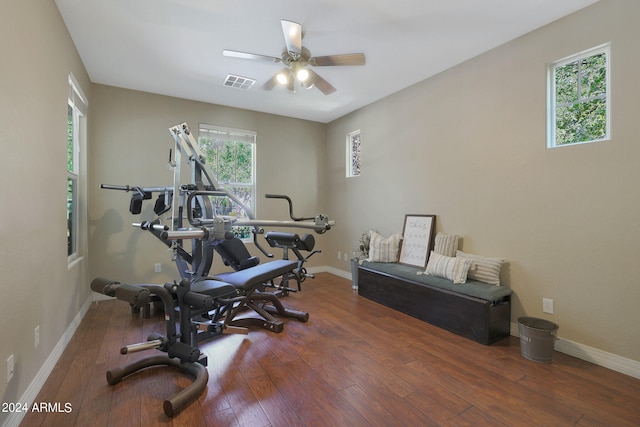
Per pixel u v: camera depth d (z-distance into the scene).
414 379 2.10
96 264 3.77
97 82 3.75
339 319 3.21
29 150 1.81
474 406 1.81
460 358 2.39
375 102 4.45
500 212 2.93
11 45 1.59
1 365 1.46
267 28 2.65
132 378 2.09
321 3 2.32
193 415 1.71
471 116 3.18
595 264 2.32
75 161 3.23
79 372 2.15
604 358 2.27
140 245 4.01
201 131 4.44
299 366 2.26
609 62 2.25
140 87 3.92
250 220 2.51
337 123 5.29
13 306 1.59
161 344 2.09
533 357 2.35
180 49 3.00
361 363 2.31
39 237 1.96
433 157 3.60
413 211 3.87
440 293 2.99
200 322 2.47
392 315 3.33
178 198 2.56
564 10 2.40
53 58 2.25
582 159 2.38
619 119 2.19
